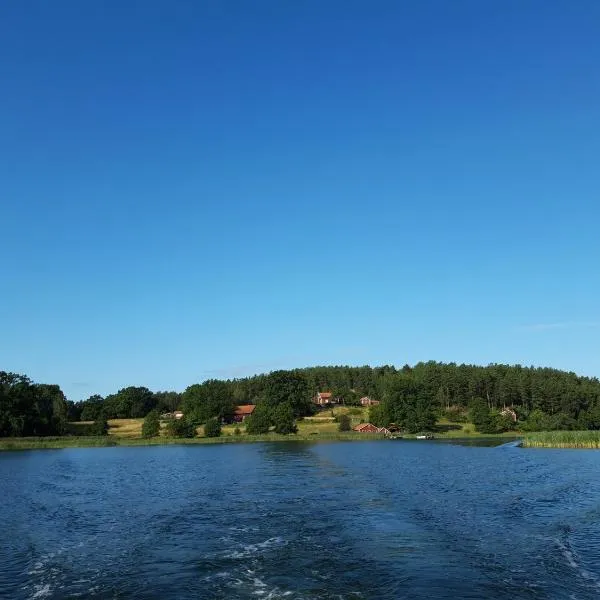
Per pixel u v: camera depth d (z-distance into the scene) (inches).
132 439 6520.7
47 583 1083.9
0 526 1643.7
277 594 983.0
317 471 2942.9
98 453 4899.1
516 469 3016.7
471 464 3336.6
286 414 7140.8
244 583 1045.8
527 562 1159.0
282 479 2591.0
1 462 4025.6
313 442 6171.3
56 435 7106.3
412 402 7869.1
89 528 1593.3
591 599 949.2
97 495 2242.9
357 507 1793.8
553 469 3019.2
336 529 1473.9
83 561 1235.9
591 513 1702.8
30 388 7062.0
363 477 2632.9
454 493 2100.1
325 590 998.4
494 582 1031.0
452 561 1162.6
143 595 997.2
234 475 2817.4
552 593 976.3
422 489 2210.9
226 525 1556.3
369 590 993.5
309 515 1670.8
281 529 1487.5
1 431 6579.7
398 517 1621.6
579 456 3934.5
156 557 1241.4
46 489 2455.7
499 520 1588.3
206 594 992.2
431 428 7667.3
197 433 7268.7
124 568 1168.8
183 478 2763.3
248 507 1834.4
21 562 1246.3
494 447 5049.2
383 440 6574.8
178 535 1448.1
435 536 1382.9
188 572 1123.3
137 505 1967.3
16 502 2094.0
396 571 1098.1
